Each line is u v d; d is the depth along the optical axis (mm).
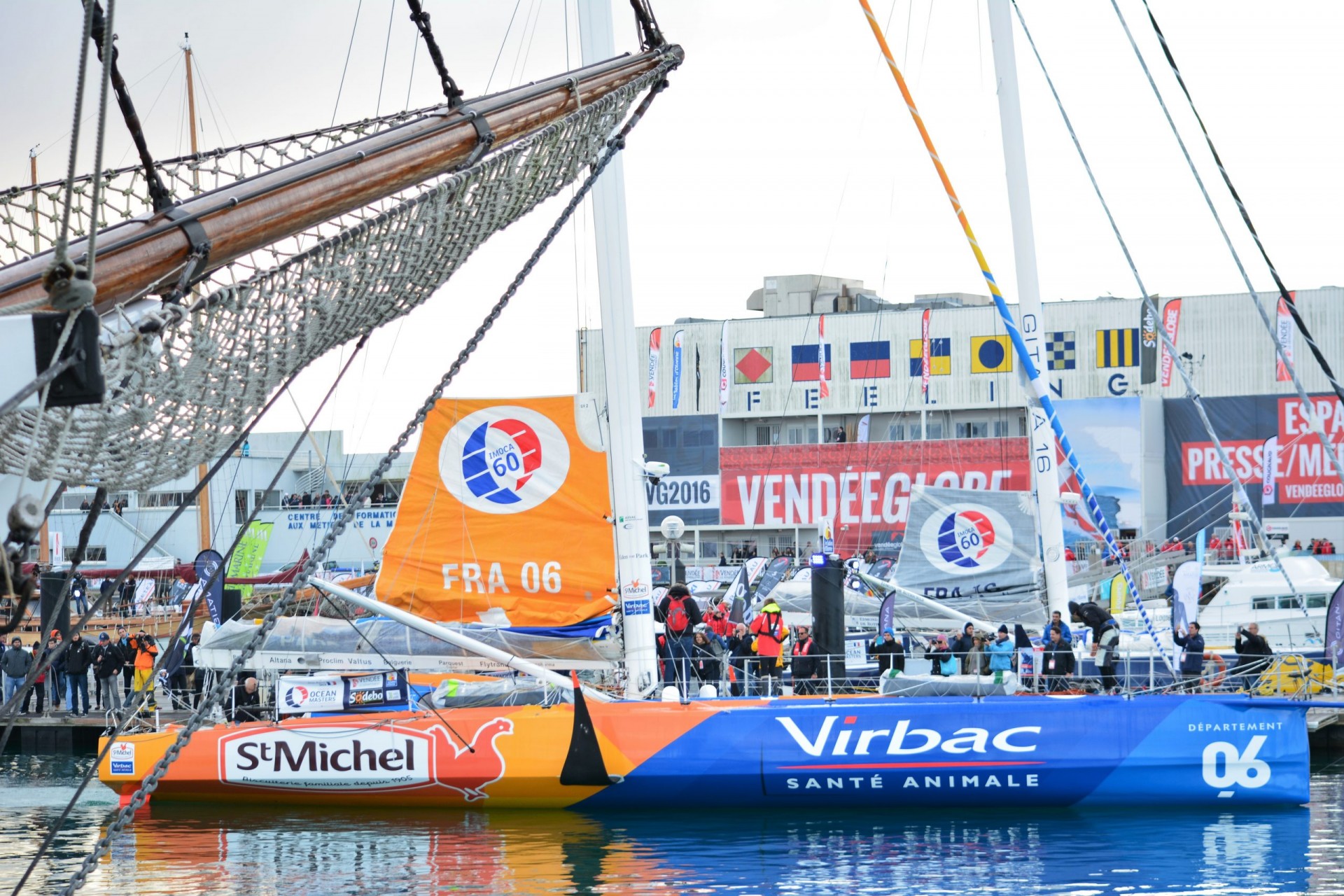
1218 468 86375
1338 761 38000
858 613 43938
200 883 23266
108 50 6035
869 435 95562
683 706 28031
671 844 25547
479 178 10461
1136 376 93312
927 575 34656
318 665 30109
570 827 27172
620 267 30000
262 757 29219
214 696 9516
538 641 29578
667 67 14562
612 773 27594
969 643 33844
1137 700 27234
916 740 27016
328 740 28922
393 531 30109
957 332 96062
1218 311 91812
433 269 10516
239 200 8031
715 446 95312
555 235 12469
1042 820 26953
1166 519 87500
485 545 30109
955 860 23859
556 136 11883
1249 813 27156
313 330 8930
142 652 43000
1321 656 40031
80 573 69812
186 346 7543
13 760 44125
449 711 28953
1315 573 49406
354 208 9148
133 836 27391
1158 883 22047
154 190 7906
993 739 26938
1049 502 34062
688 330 100688
